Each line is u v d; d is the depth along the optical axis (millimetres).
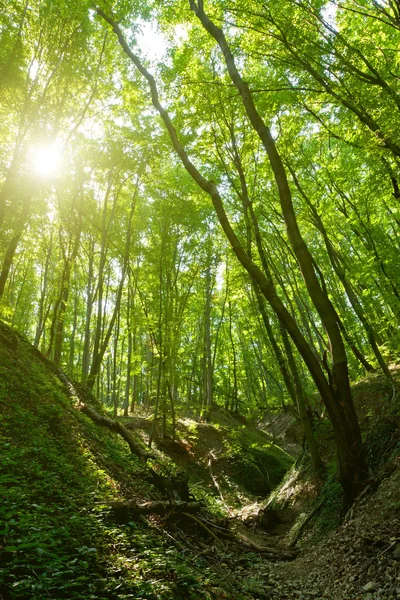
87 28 12117
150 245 19641
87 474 7199
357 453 8203
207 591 5094
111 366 37969
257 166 14367
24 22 11500
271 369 30516
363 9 8172
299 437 24234
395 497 6680
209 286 24984
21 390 8625
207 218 20734
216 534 8656
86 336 19359
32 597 3201
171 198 17219
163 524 7477
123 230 20547
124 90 12711
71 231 17281
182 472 9781
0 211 10789
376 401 14180
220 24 9164
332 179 13562
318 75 7938
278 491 13953
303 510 10945
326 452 13102
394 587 4668
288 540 9648
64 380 13711
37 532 3920
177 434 19969
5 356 9820
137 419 20875
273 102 10945
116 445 10969
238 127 13477
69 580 3512
